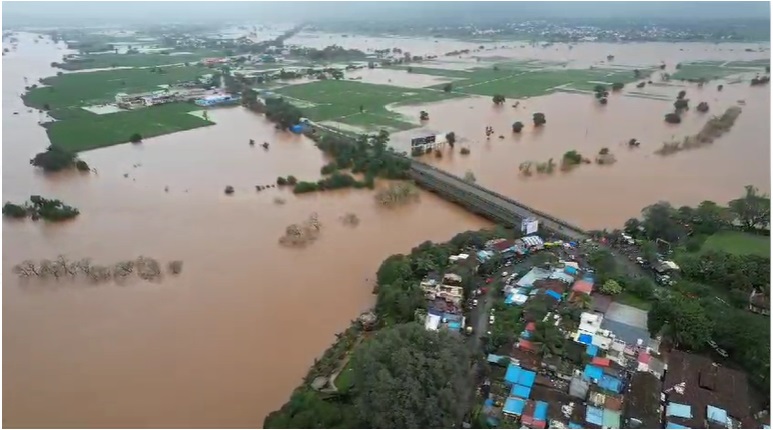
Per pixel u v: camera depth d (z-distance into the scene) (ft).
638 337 176.45
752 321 168.55
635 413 143.84
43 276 221.87
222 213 289.33
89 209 295.69
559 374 159.43
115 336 187.01
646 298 198.39
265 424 146.30
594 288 204.44
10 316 198.39
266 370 170.50
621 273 212.84
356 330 184.85
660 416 143.64
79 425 149.48
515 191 314.35
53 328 191.62
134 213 290.15
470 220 281.74
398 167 339.77
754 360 156.35
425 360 142.82
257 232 266.36
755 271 201.16
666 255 228.63
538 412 146.41
